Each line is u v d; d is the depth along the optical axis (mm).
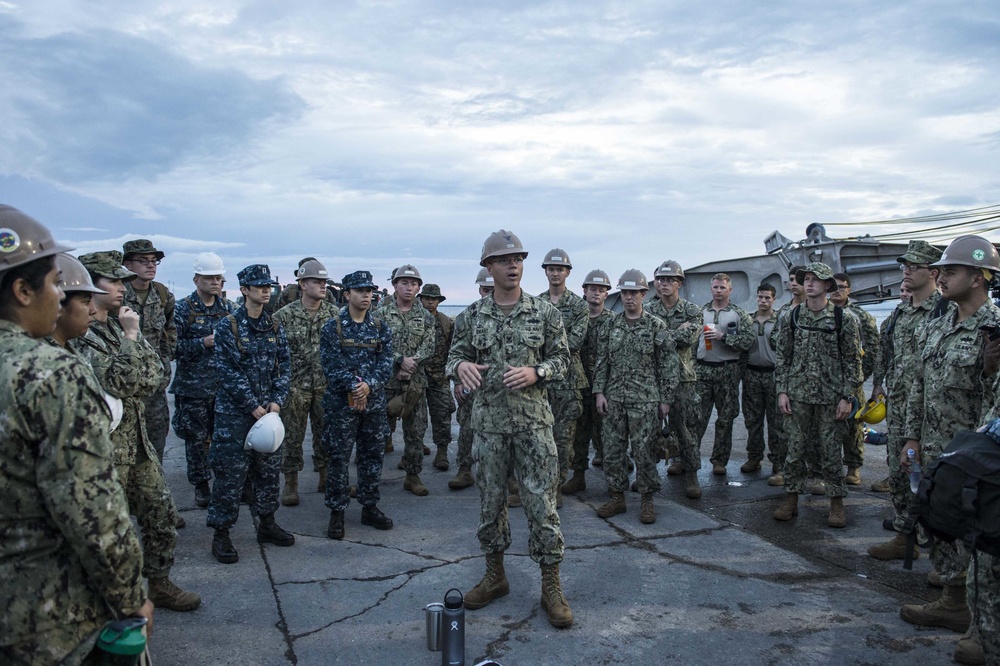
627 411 5602
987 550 2568
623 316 5668
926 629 3676
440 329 7215
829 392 5285
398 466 7438
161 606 3869
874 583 4297
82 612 1778
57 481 1678
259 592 4121
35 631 1702
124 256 5621
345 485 5098
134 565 1809
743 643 3529
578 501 6172
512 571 4473
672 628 3691
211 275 5910
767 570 4504
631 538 5129
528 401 3885
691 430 6211
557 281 6152
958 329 3643
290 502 5930
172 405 11047
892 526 5250
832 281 5328
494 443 3900
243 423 4582
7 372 1670
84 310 2715
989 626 2768
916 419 3973
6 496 1680
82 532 1689
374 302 9516
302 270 6203
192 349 5766
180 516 5520
